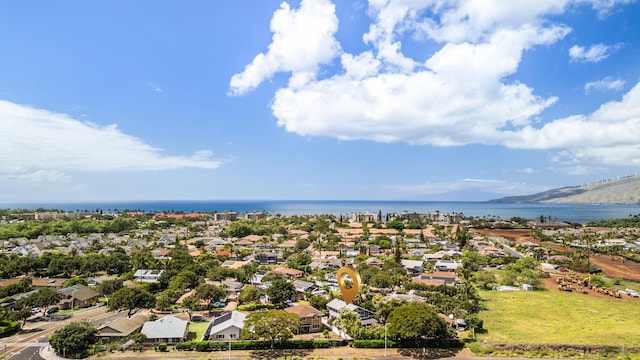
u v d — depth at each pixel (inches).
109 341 3122.5
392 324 3164.4
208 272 5620.1
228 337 3174.2
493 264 6929.1
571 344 3053.6
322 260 6820.9
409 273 6018.7
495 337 3272.6
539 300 4559.5
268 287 4648.1
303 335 3366.1
